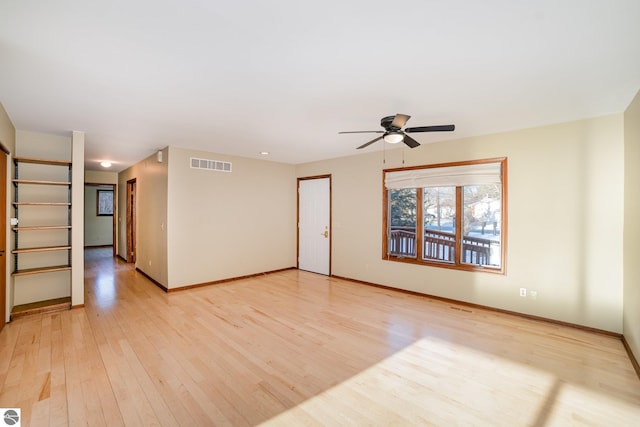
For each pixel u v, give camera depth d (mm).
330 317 3678
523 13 1564
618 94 2631
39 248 3713
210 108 3000
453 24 1665
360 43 1864
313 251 6242
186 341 2990
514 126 3600
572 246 3359
